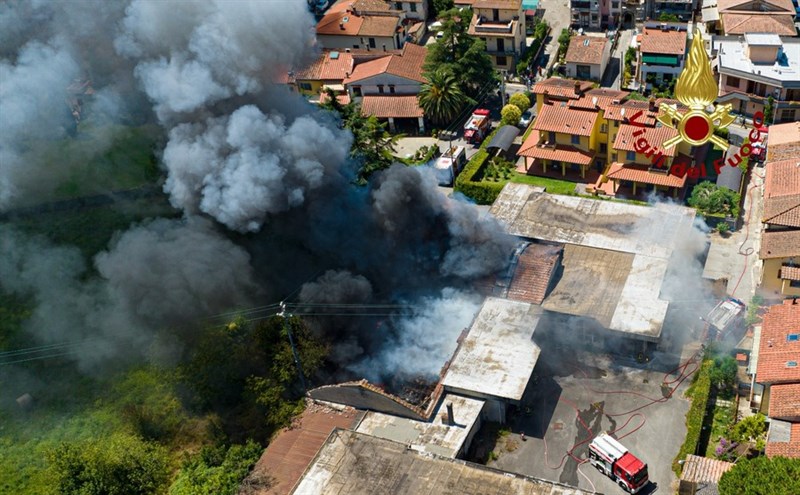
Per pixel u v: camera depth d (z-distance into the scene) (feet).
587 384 157.89
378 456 132.67
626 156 211.41
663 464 139.33
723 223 196.03
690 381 154.81
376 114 256.93
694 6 302.25
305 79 272.10
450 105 248.73
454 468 128.36
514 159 238.68
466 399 147.74
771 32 256.11
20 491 145.48
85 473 139.74
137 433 155.22
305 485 129.49
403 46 289.33
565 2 338.34
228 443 151.23
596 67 269.85
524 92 269.85
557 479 138.92
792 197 175.22
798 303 150.92
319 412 151.53
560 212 191.93
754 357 147.13
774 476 111.75
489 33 279.90
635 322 157.69
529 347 154.10
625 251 176.76
